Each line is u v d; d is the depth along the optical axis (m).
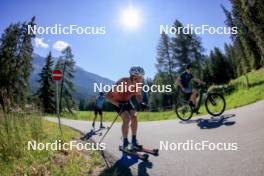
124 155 7.00
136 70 6.73
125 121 6.83
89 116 32.97
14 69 48.50
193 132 8.94
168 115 22.53
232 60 75.88
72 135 11.15
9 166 5.92
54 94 59.88
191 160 5.98
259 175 4.63
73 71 61.53
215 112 13.06
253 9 33.56
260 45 34.81
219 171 5.11
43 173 5.57
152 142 8.30
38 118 9.59
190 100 11.74
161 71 56.12
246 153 5.79
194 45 53.00
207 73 81.12
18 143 7.01
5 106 7.95
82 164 6.31
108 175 5.52
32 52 49.69
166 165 5.84
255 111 10.28
